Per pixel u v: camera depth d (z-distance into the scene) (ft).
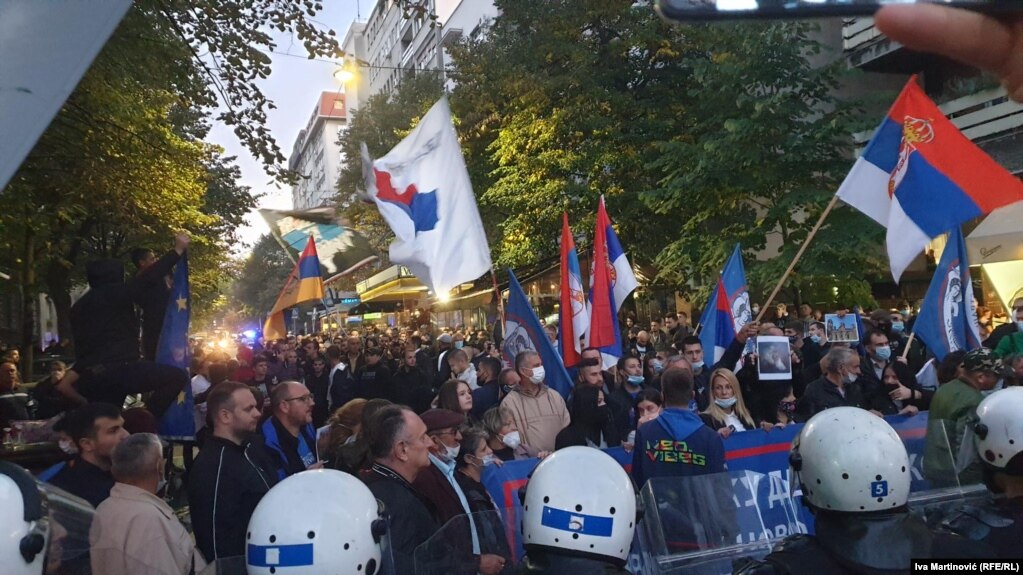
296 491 6.67
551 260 67.41
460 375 29.07
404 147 20.93
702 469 13.53
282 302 29.94
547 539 6.78
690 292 58.23
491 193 66.13
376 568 6.76
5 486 5.61
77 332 15.20
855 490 6.74
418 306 100.78
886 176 22.30
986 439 9.23
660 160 49.24
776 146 43.32
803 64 44.70
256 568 6.43
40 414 22.31
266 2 26.99
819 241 40.55
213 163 89.30
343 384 36.14
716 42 46.16
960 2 2.29
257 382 36.40
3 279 54.13
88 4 4.58
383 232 104.01
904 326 35.50
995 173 20.75
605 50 63.77
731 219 47.29
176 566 10.14
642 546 10.39
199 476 12.47
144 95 34.78
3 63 4.33
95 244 76.54
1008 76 2.39
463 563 9.43
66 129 31.12
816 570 6.76
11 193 32.65
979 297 50.16
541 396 19.06
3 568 5.36
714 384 17.93
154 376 14.97
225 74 27.73
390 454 11.16
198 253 77.77
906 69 55.47
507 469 14.88
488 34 83.51
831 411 7.45
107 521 9.71
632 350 34.27
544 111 62.75
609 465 7.14
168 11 26.32
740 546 10.79
